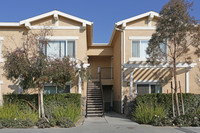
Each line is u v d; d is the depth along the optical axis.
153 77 14.78
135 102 11.92
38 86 9.80
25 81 9.69
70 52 14.35
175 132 7.95
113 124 9.75
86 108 13.28
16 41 14.12
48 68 9.25
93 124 9.77
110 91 20.36
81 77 13.13
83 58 14.30
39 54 9.42
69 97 11.95
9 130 8.20
